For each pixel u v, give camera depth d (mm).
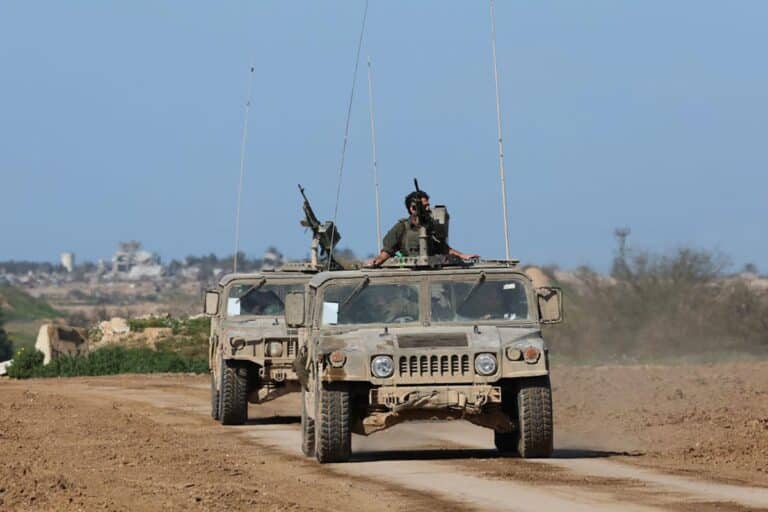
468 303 50500
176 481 43781
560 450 53156
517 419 49844
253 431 67812
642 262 154625
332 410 48375
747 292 149125
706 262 153375
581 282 158375
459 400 47656
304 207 75375
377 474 45031
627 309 152375
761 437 54594
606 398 78938
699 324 148375
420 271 50844
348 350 48031
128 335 171750
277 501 38281
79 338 167500
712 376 93250
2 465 48375
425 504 37062
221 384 72000
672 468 45031
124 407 87062
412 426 65312
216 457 52344
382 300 50594
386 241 54406
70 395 100375
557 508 35562
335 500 38375
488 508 35969
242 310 74375
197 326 173125
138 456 52469
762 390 81188
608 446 54594
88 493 40750
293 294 51344
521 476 43156
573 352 151375
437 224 53156
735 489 38969
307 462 50031
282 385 72250
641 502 36312
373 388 47875
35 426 68625
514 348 48125
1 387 114688
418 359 47875
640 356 146375
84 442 59438
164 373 143250
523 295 50656
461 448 54438
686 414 66250
